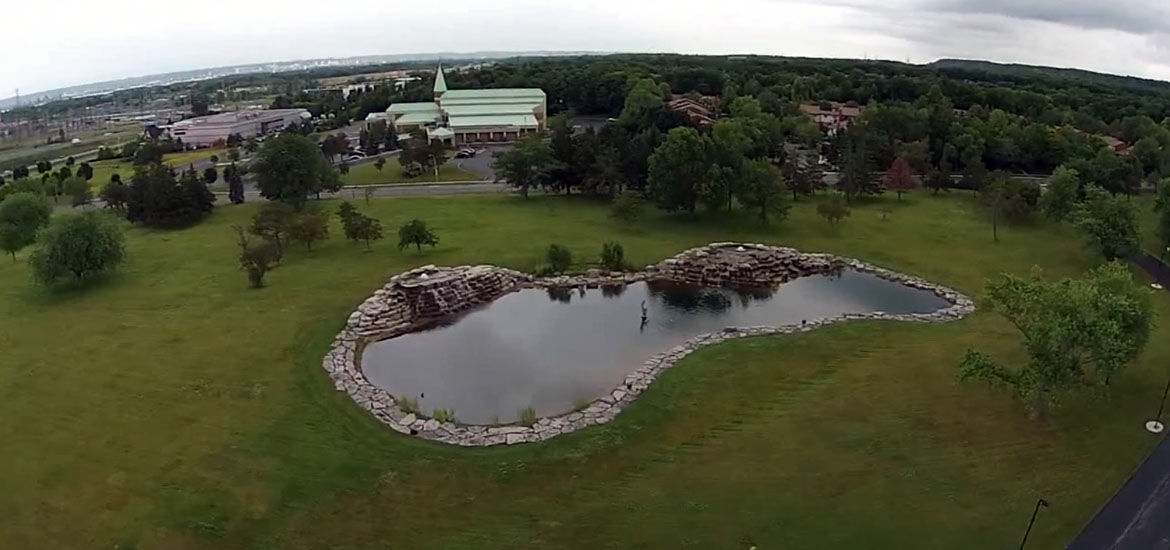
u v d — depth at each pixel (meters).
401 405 51.28
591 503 40.12
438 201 112.19
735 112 161.50
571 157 114.06
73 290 75.88
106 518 38.94
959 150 133.50
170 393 52.34
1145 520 37.38
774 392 52.03
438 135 171.38
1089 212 83.25
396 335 65.62
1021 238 91.94
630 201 98.75
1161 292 73.06
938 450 44.12
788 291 76.75
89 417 49.19
